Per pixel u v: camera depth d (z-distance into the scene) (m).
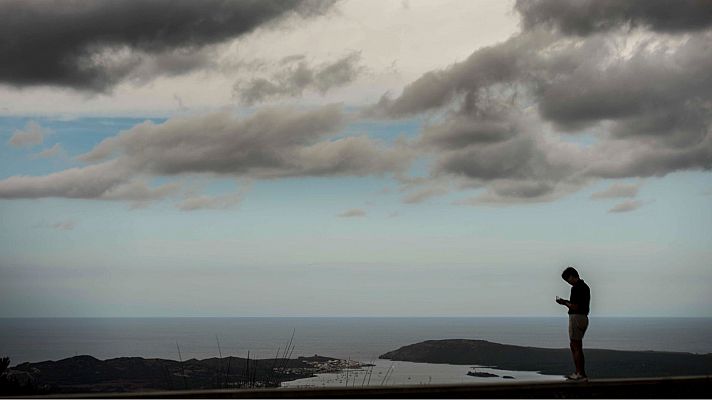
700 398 10.45
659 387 10.48
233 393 9.52
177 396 9.35
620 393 10.22
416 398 9.66
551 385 10.11
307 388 9.68
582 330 11.12
